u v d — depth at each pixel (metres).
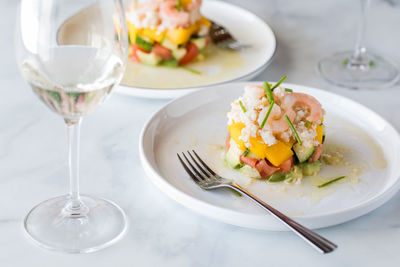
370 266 0.59
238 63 0.88
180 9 0.87
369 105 0.81
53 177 0.68
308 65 0.89
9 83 0.83
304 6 1.05
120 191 0.66
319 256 0.60
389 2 1.04
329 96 0.77
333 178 0.68
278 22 1.00
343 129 0.75
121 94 0.82
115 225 0.62
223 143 0.73
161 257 0.60
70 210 0.62
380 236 0.62
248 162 0.68
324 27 0.99
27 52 0.56
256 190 0.66
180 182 0.67
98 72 0.57
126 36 0.59
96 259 0.59
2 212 0.63
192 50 0.87
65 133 0.74
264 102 0.68
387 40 0.95
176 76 0.85
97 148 0.72
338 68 0.88
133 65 0.87
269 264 0.59
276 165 0.67
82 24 0.57
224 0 1.07
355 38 0.96
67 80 0.56
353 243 0.61
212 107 0.77
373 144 0.73
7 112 0.77
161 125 0.74
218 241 0.61
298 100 0.69
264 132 0.67
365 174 0.68
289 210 0.64
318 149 0.69
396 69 0.89
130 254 0.60
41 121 0.76
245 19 0.97
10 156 0.70
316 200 0.65
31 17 0.56
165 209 0.65
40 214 0.62
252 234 0.62
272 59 0.85
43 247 0.60
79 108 0.57
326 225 0.61
